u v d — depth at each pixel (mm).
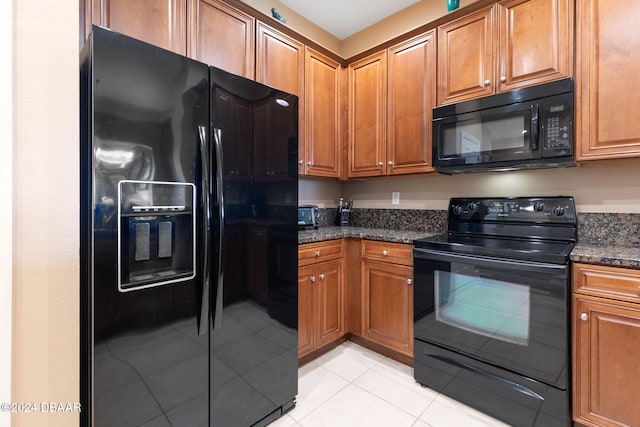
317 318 2162
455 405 1745
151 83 1182
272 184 1629
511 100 1780
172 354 1254
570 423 1467
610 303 1354
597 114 1552
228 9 1881
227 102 1416
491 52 1901
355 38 2953
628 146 1479
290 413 1688
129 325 1145
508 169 2020
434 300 1869
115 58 1100
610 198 1773
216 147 1358
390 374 2049
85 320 1114
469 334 1726
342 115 2682
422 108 2219
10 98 565
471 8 1970
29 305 599
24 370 591
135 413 1164
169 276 1238
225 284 1412
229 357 1443
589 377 1409
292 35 2266
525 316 1536
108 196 1089
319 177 2684
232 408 1459
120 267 1118
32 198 602
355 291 2373
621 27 1491
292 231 1744
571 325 1453
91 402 1080
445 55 2104
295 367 1758
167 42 1613
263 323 1594
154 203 1195
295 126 1750
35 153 603
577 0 1608
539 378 1503
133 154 1139
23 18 583
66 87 642
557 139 1642
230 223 1433
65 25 639
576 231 1840
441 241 1909
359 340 2438
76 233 660
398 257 2105
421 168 2229
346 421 1623
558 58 1665
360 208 2982
